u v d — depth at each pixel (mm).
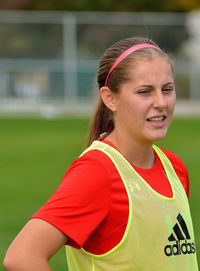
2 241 25484
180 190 10820
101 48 74438
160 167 10922
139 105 10336
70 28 74188
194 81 75750
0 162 44531
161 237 10148
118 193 10078
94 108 11320
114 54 10648
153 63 10391
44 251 9758
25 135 56844
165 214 10273
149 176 10531
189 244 10484
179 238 10328
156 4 93312
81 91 73625
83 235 9875
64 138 54750
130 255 10016
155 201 10281
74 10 92250
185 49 76188
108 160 10242
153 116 10344
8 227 27703
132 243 10016
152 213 10164
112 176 10117
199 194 33344
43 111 72125
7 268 9711
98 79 10945
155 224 10133
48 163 43906
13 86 72812
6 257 9734
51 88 73312
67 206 9859
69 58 73750
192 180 37312
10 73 72938
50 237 9781
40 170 41500
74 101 73500
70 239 9930
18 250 9695
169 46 76188
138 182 10312
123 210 10031
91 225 9922
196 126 62250
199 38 76500
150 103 10344
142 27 75438
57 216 9828
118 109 10625
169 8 93500
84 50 74062
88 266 10203
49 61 73500
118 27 74875
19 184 37188
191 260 10500
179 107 74000
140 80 10320
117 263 10055
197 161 44000
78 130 59219
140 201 10148
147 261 10055
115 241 10039
